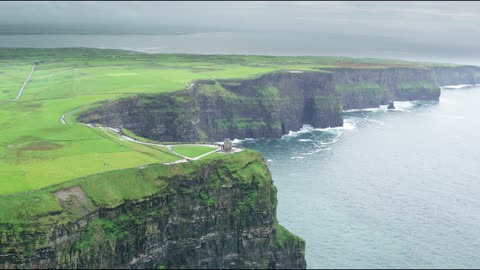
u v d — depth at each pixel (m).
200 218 170.62
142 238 158.38
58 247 141.12
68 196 150.25
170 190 166.88
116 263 151.88
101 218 151.88
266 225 175.12
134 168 166.88
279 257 175.00
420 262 175.50
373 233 195.62
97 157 179.38
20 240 137.88
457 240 192.38
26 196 145.62
